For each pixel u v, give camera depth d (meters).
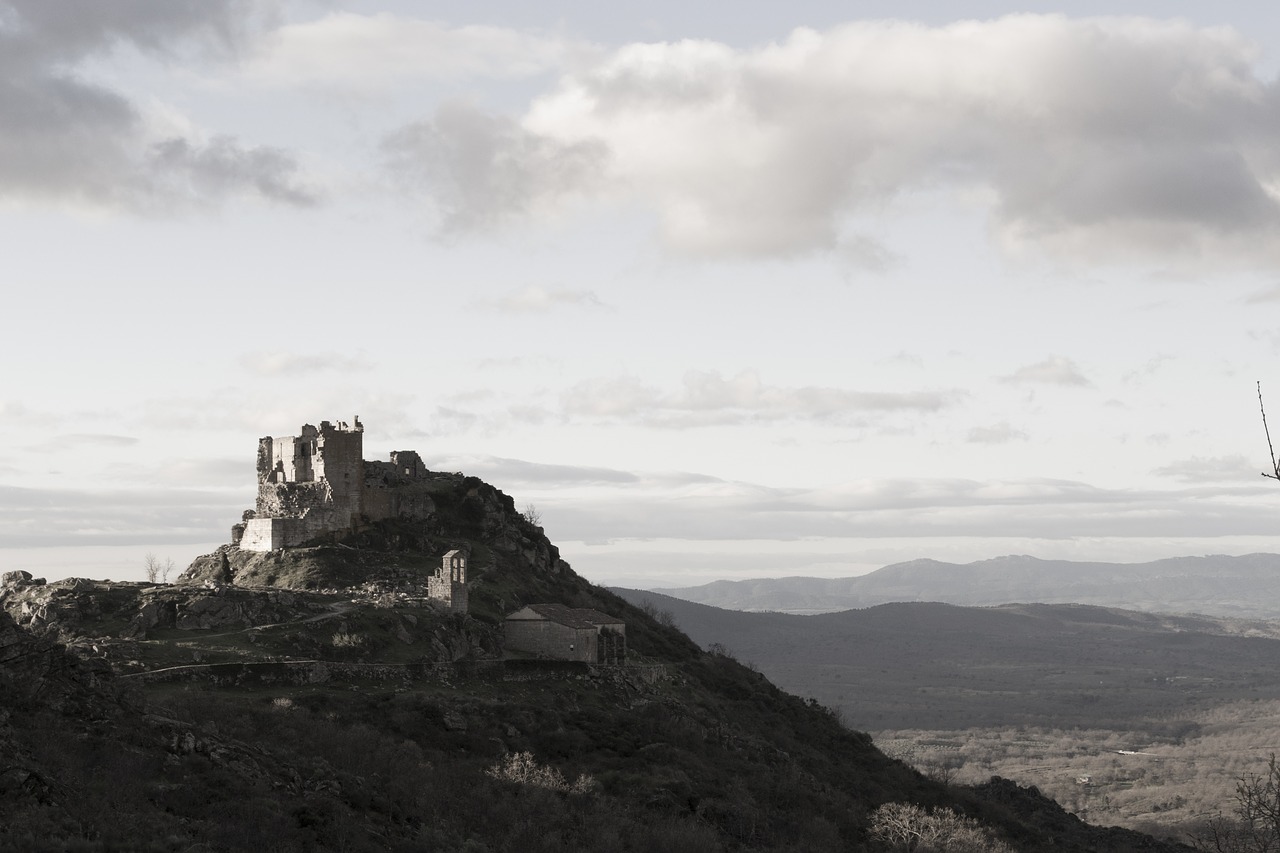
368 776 148.00
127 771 119.62
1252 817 84.44
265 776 131.00
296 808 124.69
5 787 106.62
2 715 119.00
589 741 189.62
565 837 148.62
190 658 184.75
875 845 191.62
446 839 135.12
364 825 130.00
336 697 180.75
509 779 164.38
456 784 156.38
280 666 185.25
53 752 116.31
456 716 181.88
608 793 171.62
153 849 105.88
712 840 161.50
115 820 109.25
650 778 177.88
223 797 121.50
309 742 154.25
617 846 148.38
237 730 148.75
